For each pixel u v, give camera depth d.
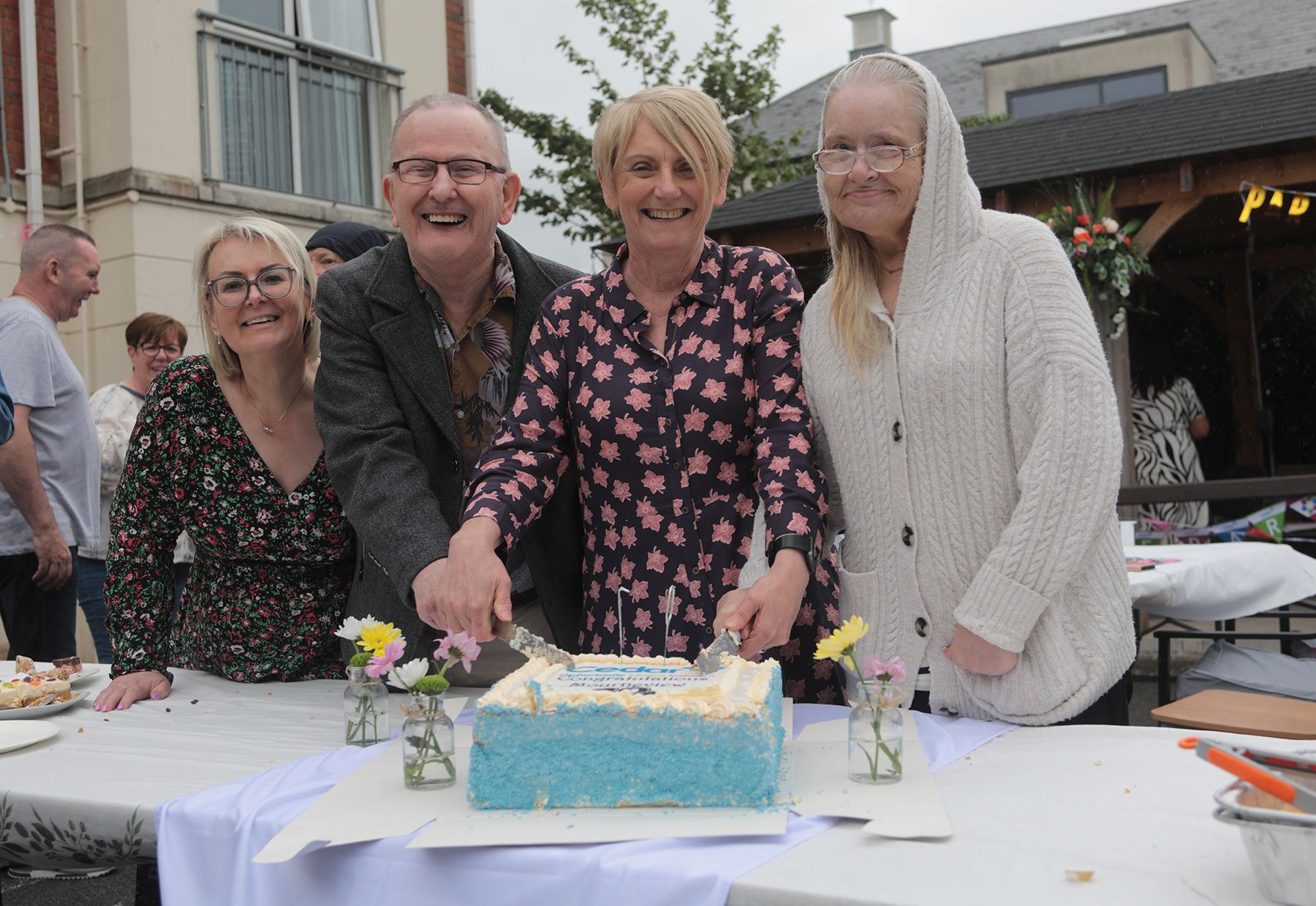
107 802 1.40
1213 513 9.44
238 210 7.36
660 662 1.57
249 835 1.29
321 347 2.08
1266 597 4.26
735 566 1.87
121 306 6.89
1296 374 10.05
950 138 1.65
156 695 2.07
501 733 1.29
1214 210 8.31
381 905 1.18
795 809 1.24
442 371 2.09
